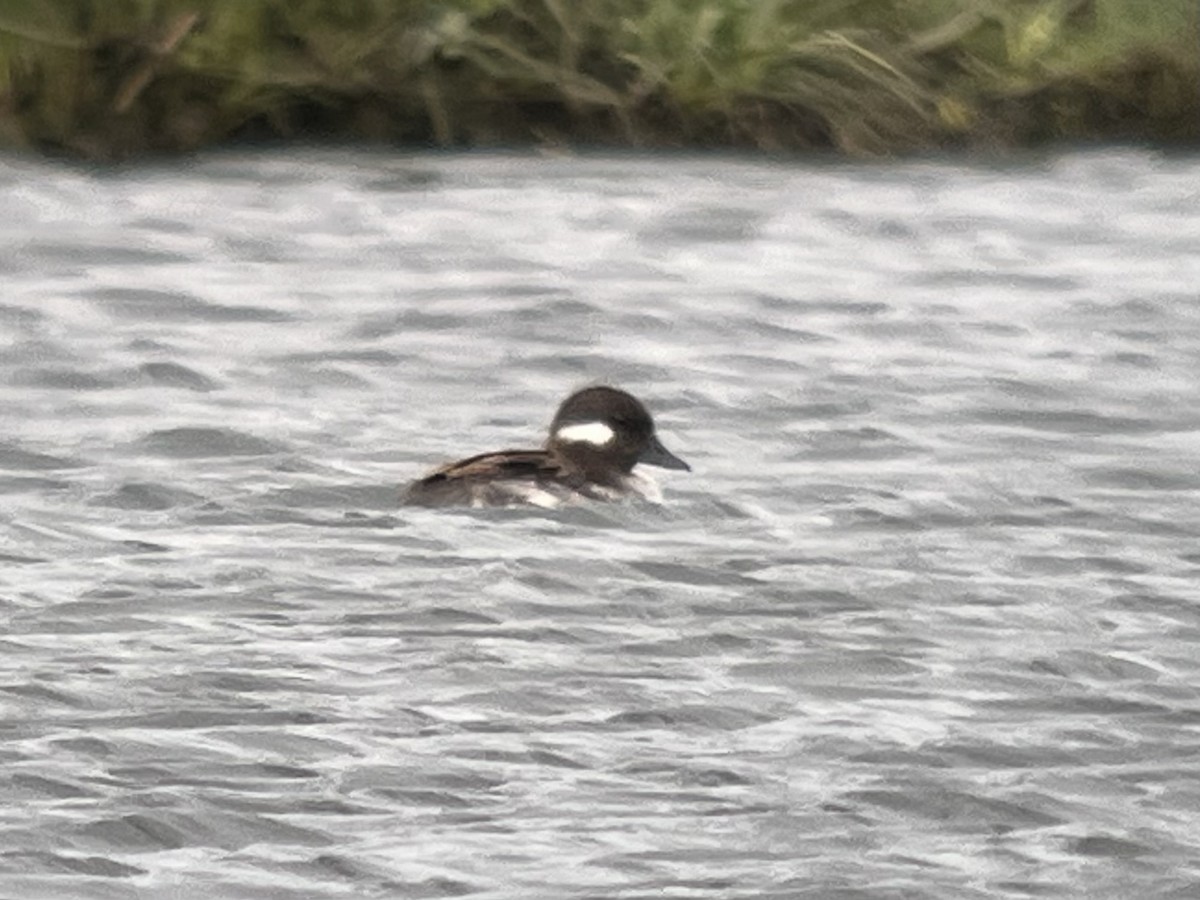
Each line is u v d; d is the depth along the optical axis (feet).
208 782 37.65
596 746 39.45
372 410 62.13
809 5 93.30
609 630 45.19
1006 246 80.59
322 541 50.42
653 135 93.04
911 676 43.09
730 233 81.46
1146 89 95.61
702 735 40.04
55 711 40.47
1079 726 40.68
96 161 89.25
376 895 34.06
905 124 93.71
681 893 34.17
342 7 91.04
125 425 59.93
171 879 34.50
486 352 67.97
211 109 90.89
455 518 52.19
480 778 38.04
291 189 85.97
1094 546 51.34
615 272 76.28
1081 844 36.04
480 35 91.15
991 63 94.68
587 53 92.48
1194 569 49.85
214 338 68.64
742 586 48.06
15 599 46.26
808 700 41.78
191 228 80.48
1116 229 82.99
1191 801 37.63
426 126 92.89
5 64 88.94
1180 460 58.39
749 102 93.09
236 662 42.93
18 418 60.44
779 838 36.09
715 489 55.11
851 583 48.39
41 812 36.42
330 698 41.32
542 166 90.33
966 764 38.96
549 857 35.27
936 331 70.74
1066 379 65.72
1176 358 68.23
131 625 44.93
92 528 51.13
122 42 89.15
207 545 50.06
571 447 54.39
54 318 70.08
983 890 34.45
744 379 65.57
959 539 51.78
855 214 84.23
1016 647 44.73
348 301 72.54
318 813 36.65
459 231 80.94
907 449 59.11
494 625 45.32
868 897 34.14
